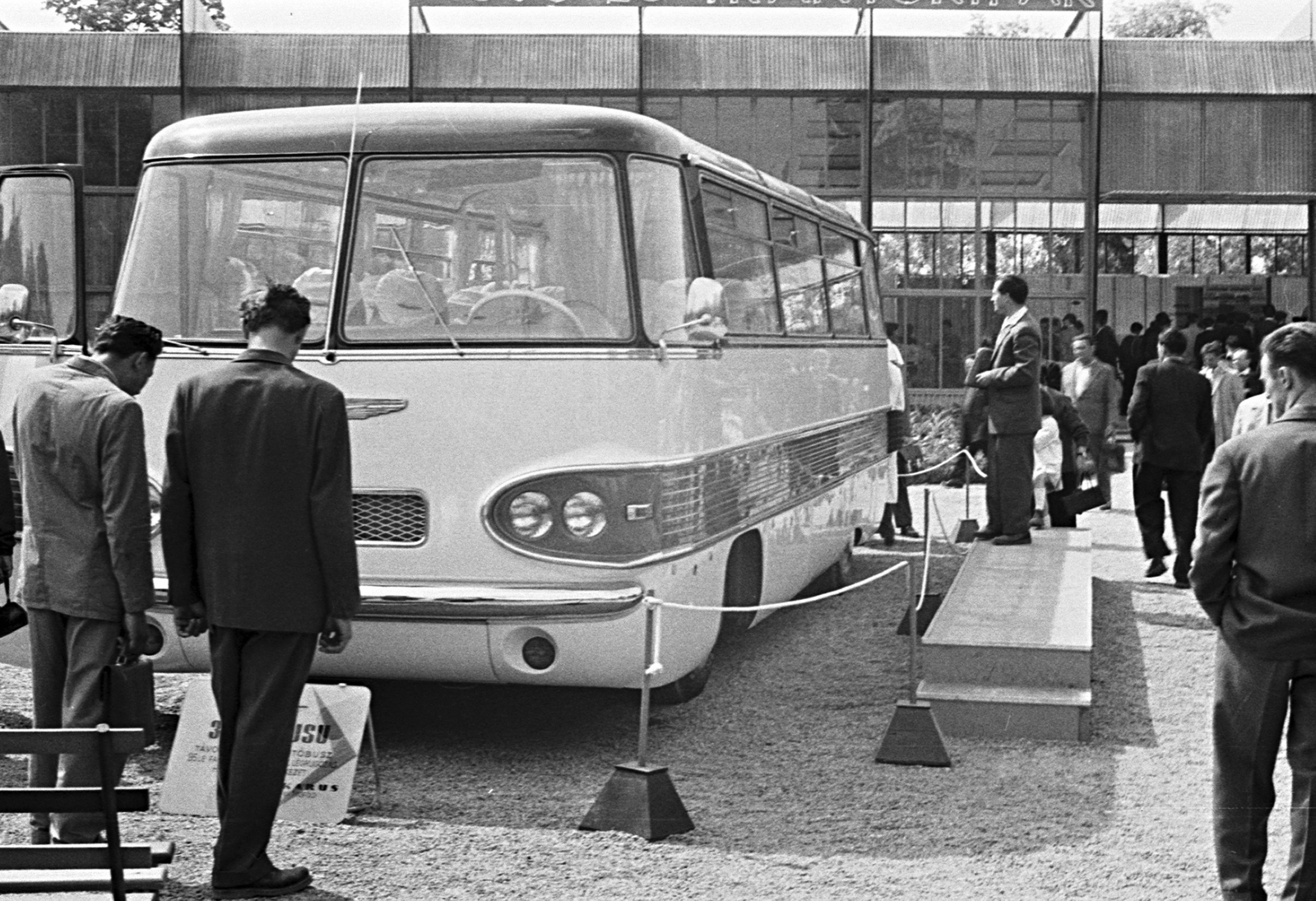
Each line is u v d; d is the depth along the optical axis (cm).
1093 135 3266
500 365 823
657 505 827
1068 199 3328
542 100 3164
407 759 855
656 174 857
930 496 1102
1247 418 1198
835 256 1344
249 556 615
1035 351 1397
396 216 843
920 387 3362
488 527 820
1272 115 3312
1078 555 1345
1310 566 567
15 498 908
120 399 658
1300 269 3553
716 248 955
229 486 618
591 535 816
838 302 1350
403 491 828
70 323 886
